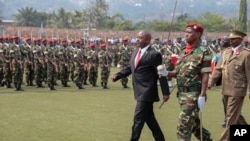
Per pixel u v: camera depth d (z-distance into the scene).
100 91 16.56
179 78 7.48
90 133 9.34
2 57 16.91
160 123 10.52
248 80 8.12
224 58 8.45
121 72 8.12
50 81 16.66
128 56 18.25
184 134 7.29
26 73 17.52
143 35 7.78
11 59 16.36
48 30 41.97
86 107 12.59
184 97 7.40
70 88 17.41
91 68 18.12
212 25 70.56
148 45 7.83
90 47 18.31
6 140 8.61
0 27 39.09
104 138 8.94
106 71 17.52
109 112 11.86
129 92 16.39
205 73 7.30
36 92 15.74
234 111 8.19
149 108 7.73
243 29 49.50
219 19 71.62
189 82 7.38
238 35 8.26
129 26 74.44
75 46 18.55
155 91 7.75
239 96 8.14
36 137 8.89
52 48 17.39
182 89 7.47
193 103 7.30
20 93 15.34
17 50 16.19
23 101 13.45
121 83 19.03
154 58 7.68
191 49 7.50
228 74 8.25
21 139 8.70
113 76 8.17
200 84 7.39
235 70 8.18
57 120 10.62
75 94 15.46
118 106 12.88
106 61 17.61
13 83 16.70
